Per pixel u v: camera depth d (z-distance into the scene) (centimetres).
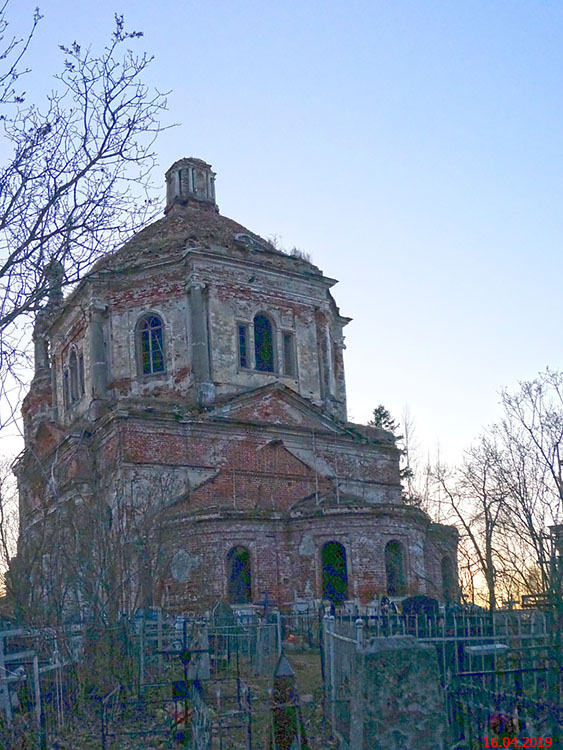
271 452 3769
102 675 1608
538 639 1363
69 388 4325
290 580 3319
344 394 4478
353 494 3938
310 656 2356
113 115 1283
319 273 4247
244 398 3753
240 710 1311
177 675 1841
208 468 3591
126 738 1343
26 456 2012
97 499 2175
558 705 1062
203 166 4666
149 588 2141
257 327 4019
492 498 2931
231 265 3959
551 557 1866
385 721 869
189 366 3822
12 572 1797
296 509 3384
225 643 2186
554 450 2417
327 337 4200
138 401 3597
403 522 3378
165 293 3931
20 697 1448
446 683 1081
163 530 2419
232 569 3294
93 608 1739
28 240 1216
